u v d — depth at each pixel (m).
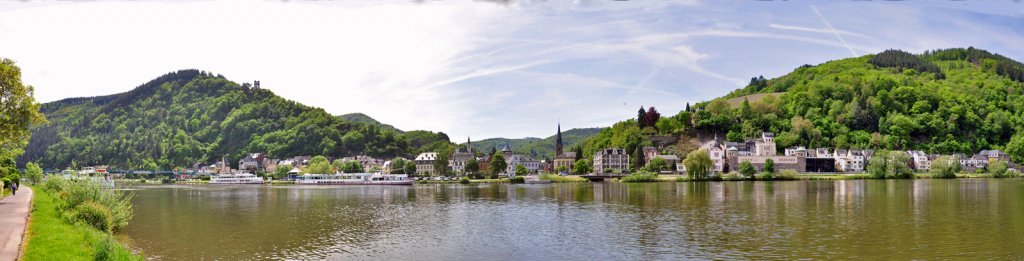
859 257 62.84
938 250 66.00
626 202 126.50
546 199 139.88
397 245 71.56
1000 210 102.50
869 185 188.38
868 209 105.31
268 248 69.44
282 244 72.06
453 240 75.12
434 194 168.00
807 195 140.75
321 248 69.69
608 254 65.38
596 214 102.69
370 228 86.25
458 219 97.25
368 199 147.00
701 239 74.19
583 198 140.88
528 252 66.94
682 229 82.62
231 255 65.44
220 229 85.38
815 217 94.31
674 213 102.50
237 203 134.25
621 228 84.44
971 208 105.88
